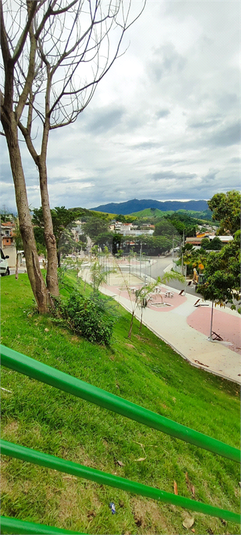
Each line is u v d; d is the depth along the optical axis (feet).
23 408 7.18
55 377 1.48
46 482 5.47
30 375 1.44
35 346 11.31
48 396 7.97
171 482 7.32
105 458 6.98
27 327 12.78
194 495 7.30
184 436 1.93
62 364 10.80
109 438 7.69
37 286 14.17
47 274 15.30
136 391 11.65
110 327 14.99
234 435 12.44
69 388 1.51
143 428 8.89
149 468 7.36
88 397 1.57
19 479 5.31
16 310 15.07
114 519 5.39
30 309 15.03
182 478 7.62
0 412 6.75
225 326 28.25
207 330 25.43
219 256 21.44
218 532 6.38
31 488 5.24
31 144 13.87
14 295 18.99
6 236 54.03
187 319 25.81
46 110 13.82
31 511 4.85
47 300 14.67
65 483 5.65
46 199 14.67
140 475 7.04
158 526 5.81
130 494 6.25
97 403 1.61
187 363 19.99
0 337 10.94
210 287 22.02
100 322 14.28
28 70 11.85
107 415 8.50
